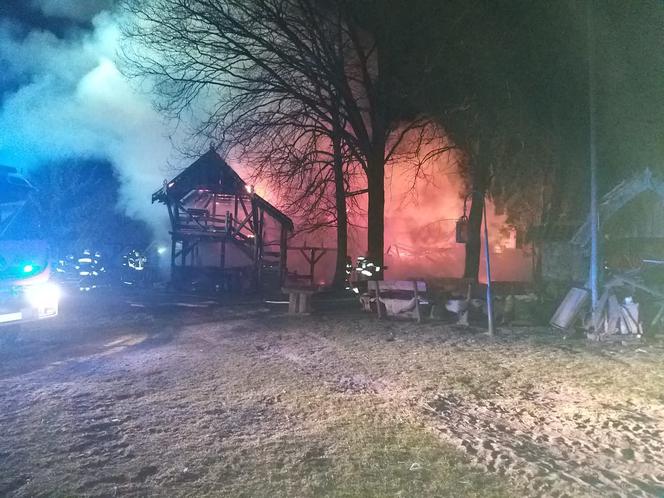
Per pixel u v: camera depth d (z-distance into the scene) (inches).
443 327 470.0
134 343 409.1
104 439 195.8
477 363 335.3
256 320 534.9
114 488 155.1
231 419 221.0
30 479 160.4
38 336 441.4
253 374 303.9
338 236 729.6
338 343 403.5
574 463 183.0
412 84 695.1
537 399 259.8
